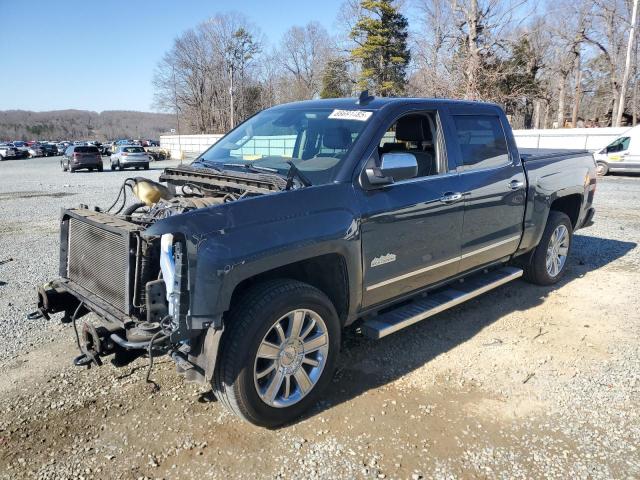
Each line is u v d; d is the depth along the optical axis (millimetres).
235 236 2941
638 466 2928
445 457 3008
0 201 14984
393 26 50688
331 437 3193
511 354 4285
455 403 3561
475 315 5133
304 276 3648
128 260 3057
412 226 3895
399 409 3486
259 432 3248
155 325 2918
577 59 45344
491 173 4660
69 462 2982
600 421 3354
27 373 3980
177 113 86125
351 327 4301
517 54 35938
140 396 3656
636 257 7266
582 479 2830
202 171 3998
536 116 47312
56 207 13375
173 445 3123
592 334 4684
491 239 4746
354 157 3641
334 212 3383
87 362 3238
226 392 3066
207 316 2848
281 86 80000
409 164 3684
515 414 3432
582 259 7188
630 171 20375
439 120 4348
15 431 3262
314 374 3420
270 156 4145
